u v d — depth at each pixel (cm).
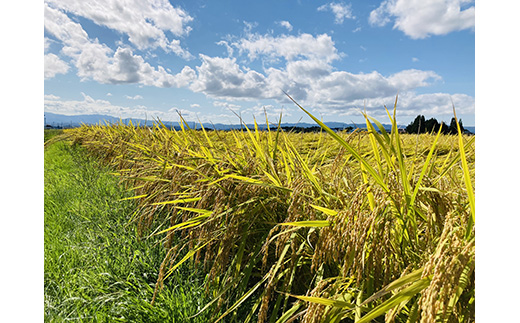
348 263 148
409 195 153
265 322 212
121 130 911
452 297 108
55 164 958
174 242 334
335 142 318
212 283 229
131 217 411
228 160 305
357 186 215
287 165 256
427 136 371
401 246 160
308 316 138
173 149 459
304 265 212
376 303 146
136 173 479
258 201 246
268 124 302
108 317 231
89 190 587
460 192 174
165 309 228
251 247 252
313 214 193
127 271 295
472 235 123
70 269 302
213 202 283
